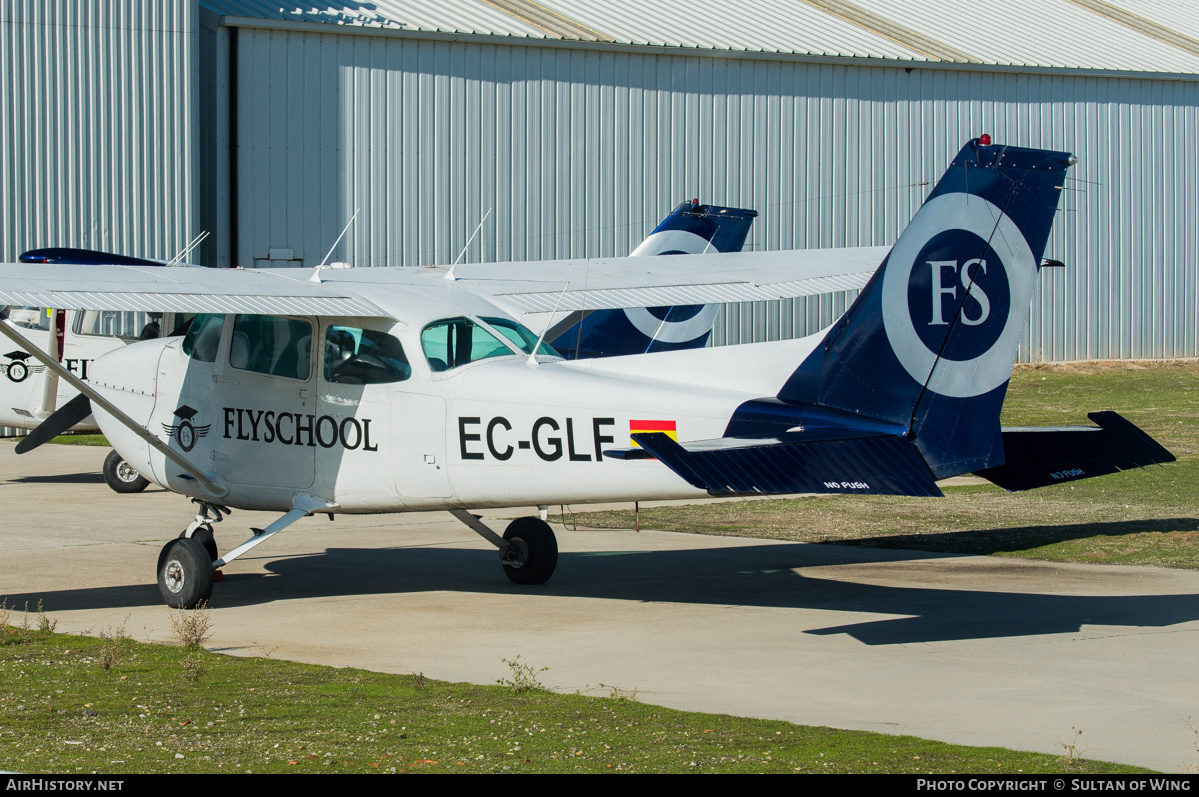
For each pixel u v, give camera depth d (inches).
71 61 1300.4
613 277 631.2
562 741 335.6
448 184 1497.3
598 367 513.0
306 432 538.6
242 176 1403.8
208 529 568.7
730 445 441.4
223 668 417.4
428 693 385.7
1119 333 1902.1
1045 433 500.1
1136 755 325.7
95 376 600.4
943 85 1771.7
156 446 534.9
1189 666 426.3
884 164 1747.0
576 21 1614.2
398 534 755.4
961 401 465.7
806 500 897.5
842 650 452.1
